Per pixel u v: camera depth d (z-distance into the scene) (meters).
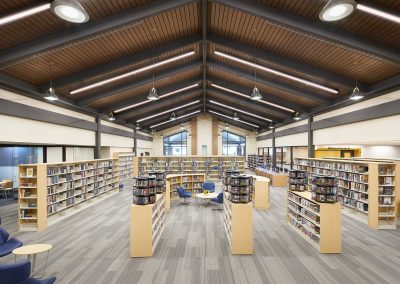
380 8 4.80
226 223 7.10
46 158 11.80
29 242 6.45
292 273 4.82
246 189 5.88
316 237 6.02
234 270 4.95
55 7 3.24
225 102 18.02
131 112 15.04
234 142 28.30
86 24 5.68
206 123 26.91
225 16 6.88
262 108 14.98
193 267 5.08
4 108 7.12
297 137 15.43
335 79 8.16
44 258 5.49
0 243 5.08
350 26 5.64
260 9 5.71
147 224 5.58
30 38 5.65
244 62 8.49
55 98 7.53
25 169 7.39
